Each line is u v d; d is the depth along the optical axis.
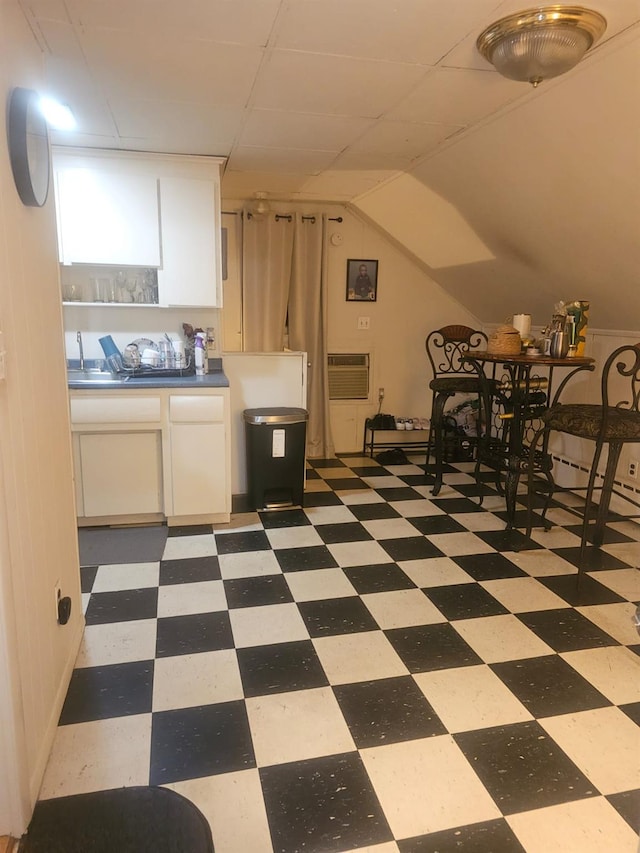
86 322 3.62
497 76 2.21
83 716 1.78
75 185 3.25
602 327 3.62
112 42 1.95
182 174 3.39
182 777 1.55
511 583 2.67
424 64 2.12
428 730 1.74
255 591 2.57
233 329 4.48
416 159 3.33
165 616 2.35
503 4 1.71
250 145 3.14
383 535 3.22
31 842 1.36
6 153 1.37
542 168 2.75
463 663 2.07
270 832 1.39
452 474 4.42
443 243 4.21
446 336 4.69
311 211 4.52
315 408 4.78
